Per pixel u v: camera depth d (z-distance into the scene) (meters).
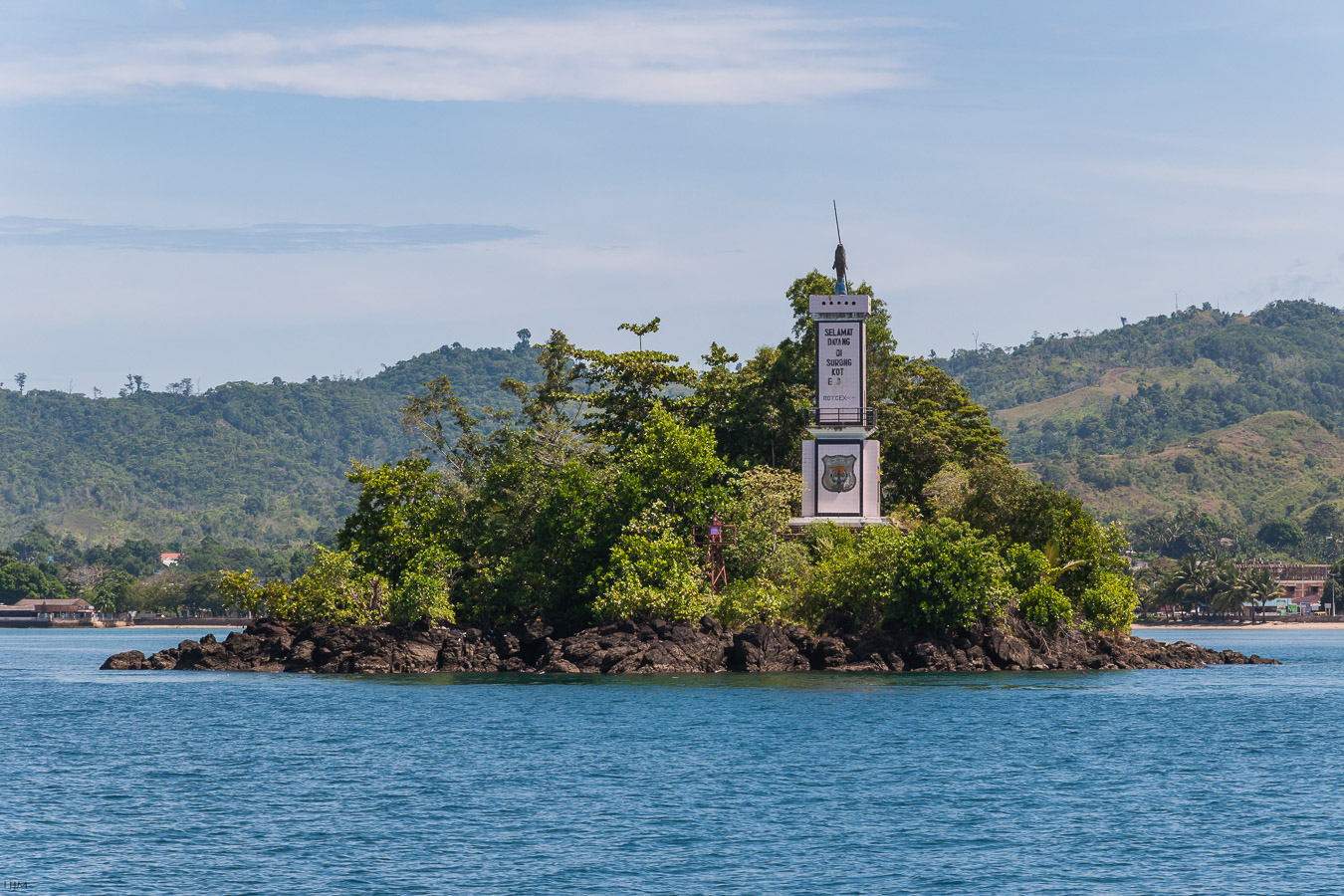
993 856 47.81
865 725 80.75
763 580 121.06
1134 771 65.44
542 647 121.69
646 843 49.69
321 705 93.94
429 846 49.16
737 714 85.88
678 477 123.00
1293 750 72.50
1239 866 46.47
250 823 53.06
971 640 117.31
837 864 46.69
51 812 55.38
